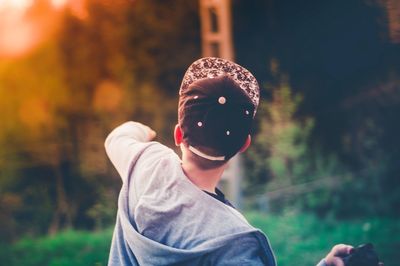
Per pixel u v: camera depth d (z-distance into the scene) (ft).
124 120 59.82
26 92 59.93
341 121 57.98
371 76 59.26
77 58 61.00
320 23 60.64
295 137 55.52
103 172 58.85
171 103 60.39
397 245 43.93
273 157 55.06
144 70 61.26
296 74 60.95
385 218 51.65
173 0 62.18
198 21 62.03
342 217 53.16
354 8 59.41
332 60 60.18
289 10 60.95
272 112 56.34
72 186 58.85
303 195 53.78
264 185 55.47
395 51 58.80
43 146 59.26
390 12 58.49
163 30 61.67
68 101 60.18
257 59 61.62
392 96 57.93
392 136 56.90
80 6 60.95
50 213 58.23
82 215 58.44
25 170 58.85
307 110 59.72
